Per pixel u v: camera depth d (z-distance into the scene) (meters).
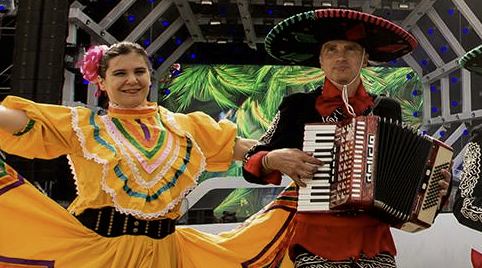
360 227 1.96
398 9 6.11
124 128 2.10
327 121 2.02
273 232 2.29
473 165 2.19
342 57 2.06
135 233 1.99
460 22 6.01
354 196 1.76
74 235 1.99
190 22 6.43
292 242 2.07
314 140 1.88
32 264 1.94
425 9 5.96
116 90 2.09
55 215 2.02
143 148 2.05
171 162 2.07
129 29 5.81
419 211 1.88
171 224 2.10
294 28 2.14
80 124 2.05
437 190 1.93
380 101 2.09
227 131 2.30
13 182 2.02
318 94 2.12
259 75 7.89
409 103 7.61
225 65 7.89
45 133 2.01
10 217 1.99
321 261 1.95
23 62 3.77
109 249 1.97
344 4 5.82
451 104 6.79
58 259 1.94
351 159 1.79
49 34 3.79
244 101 7.86
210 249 2.23
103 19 5.21
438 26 6.11
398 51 2.26
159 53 7.05
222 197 7.06
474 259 2.57
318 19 2.04
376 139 1.81
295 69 7.89
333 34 2.10
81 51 4.24
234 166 7.34
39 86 3.75
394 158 1.83
